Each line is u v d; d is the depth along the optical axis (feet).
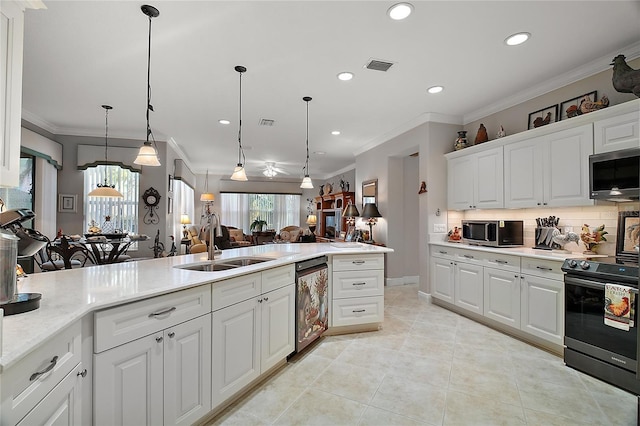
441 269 13.33
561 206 9.71
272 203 34.73
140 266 7.25
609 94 9.14
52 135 16.14
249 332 6.84
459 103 12.70
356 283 10.50
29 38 8.09
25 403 3.05
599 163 8.29
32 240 4.80
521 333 9.98
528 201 10.62
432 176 14.10
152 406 4.90
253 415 6.18
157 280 5.59
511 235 11.29
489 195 12.10
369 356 8.82
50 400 3.43
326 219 29.53
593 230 9.45
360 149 20.86
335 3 6.79
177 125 15.89
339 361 8.51
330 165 28.50
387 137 17.46
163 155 17.84
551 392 7.00
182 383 5.36
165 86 11.10
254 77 10.41
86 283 5.34
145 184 17.61
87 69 9.83
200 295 5.70
